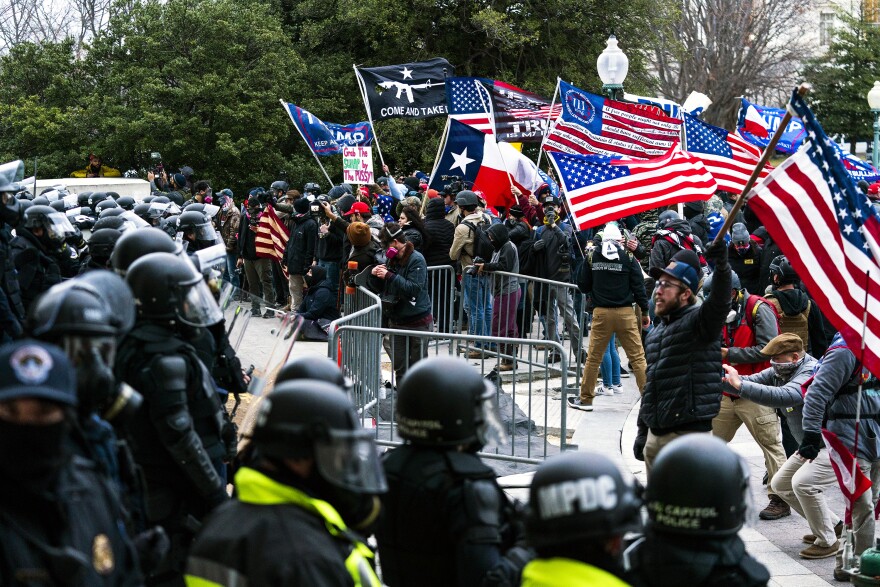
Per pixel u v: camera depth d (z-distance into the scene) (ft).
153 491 15.02
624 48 103.60
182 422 14.51
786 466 23.58
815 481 22.58
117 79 85.61
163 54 86.63
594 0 98.99
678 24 121.08
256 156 87.10
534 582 9.47
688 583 10.23
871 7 156.87
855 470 20.10
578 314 39.34
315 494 10.12
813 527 22.86
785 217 20.90
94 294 10.66
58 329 10.27
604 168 33.22
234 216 53.62
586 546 9.37
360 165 50.21
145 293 14.84
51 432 8.44
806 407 21.88
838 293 20.68
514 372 26.07
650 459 21.63
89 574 8.84
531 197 42.47
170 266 14.99
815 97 137.28
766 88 136.67
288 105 52.37
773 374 24.64
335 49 99.86
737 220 48.11
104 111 85.61
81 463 9.41
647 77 116.06
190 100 85.05
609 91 41.65
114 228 25.86
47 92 87.40
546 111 45.80
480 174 44.57
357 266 36.35
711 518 10.24
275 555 9.39
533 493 9.59
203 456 14.85
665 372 21.04
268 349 20.86
